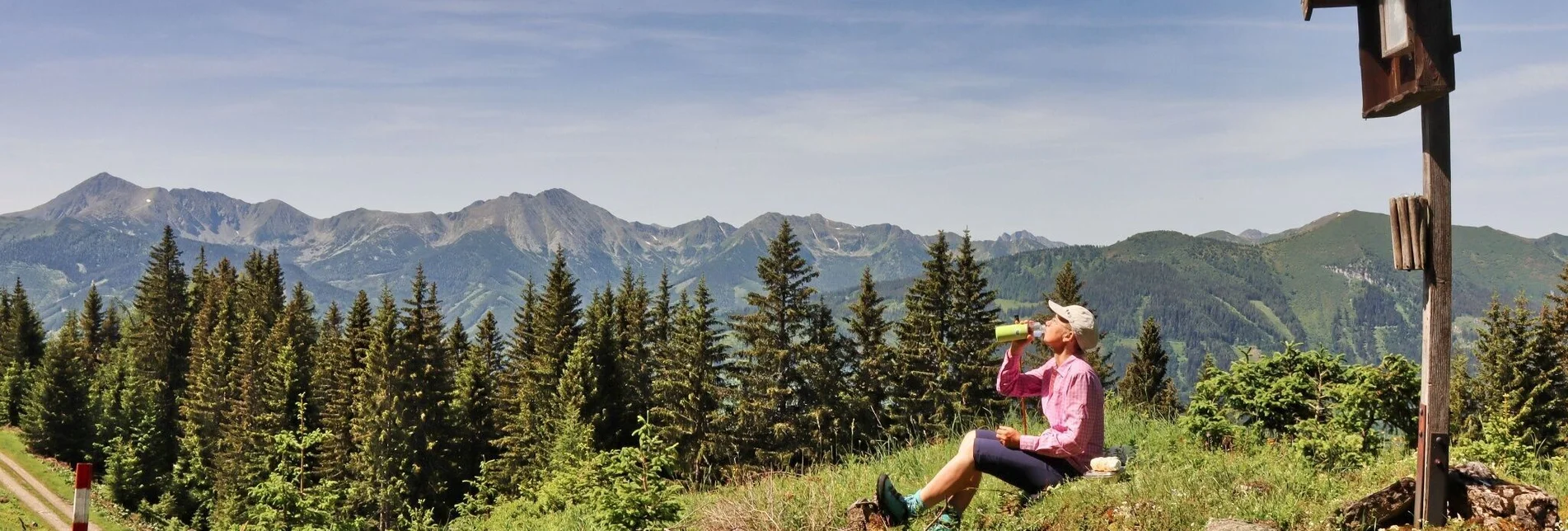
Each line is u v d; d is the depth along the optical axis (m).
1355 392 7.59
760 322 51.72
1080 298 64.25
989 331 51.38
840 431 47.12
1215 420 8.75
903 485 8.88
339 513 17.36
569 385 55.62
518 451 57.31
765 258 52.47
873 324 52.53
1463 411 27.16
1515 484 5.28
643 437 9.10
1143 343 56.50
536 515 21.30
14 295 128.50
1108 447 8.08
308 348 88.56
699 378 51.59
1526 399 29.20
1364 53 5.48
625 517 8.78
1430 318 5.20
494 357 88.81
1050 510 6.24
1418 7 4.88
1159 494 6.23
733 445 48.56
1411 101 5.11
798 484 8.91
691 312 55.09
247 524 16.61
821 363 50.97
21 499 73.56
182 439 82.31
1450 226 5.13
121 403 87.69
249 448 70.94
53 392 90.00
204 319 99.94
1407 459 6.94
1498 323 38.75
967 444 6.50
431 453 63.84
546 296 72.62
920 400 49.56
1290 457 7.36
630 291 75.50
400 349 63.34
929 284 53.34
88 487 8.50
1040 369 6.76
